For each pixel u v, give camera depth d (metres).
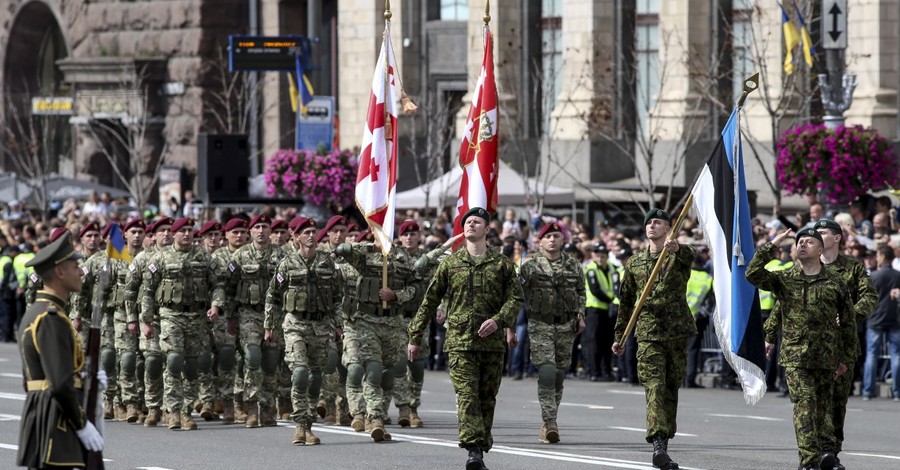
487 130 43.22
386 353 41.91
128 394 46.84
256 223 45.38
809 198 65.25
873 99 87.25
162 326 44.72
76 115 134.62
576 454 38.12
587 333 63.03
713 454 38.12
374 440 40.88
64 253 24.39
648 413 35.28
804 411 33.69
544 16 104.19
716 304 37.12
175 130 128.00
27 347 24.12
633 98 90.56
